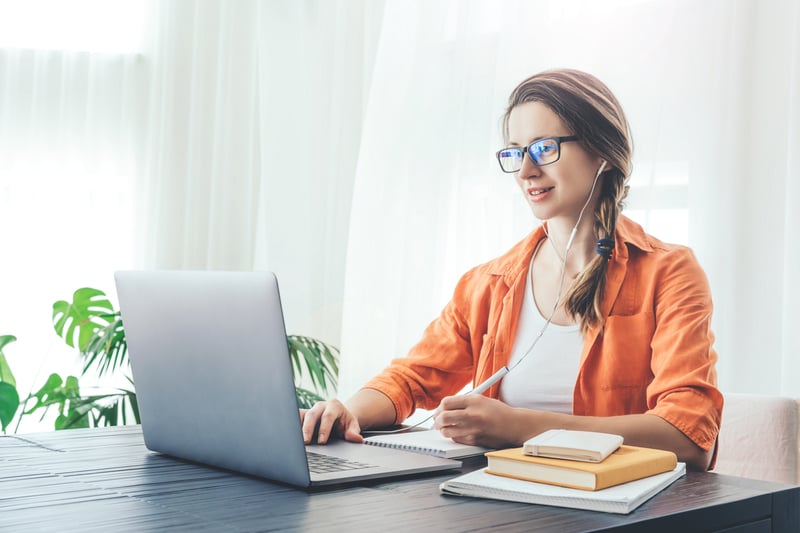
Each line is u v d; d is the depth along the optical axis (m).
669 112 2.18
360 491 0.91
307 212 3.11
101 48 3.28
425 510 0.83
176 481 0.95
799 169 1.96
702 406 1.27
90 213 3.25
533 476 0.91
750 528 0.91
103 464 1.06
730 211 2.07
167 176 3.25
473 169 2.62
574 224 1.57
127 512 0.81
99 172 3.26
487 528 0.76
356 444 1.20
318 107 3.09
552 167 1.54
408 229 2.75
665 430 1.24
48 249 3.22
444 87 2.73
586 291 1.49
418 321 2.71
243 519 0.78
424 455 1.11
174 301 1.02
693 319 1.39
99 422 2.69
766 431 1.47
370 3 2.98
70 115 3.25
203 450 1.03
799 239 1.95
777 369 2.00
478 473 0.95
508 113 1.64
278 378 0.90
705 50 2.13
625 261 1.51
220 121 3.24
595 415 1.49
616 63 2.28
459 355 1.66
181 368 1.03
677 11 2.18
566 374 1.53
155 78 3.27
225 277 0.94
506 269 1.65
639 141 2.21
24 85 3.22
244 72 3.25
